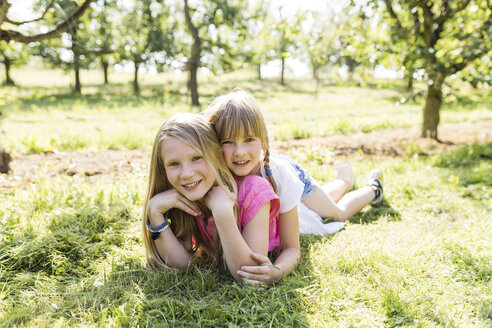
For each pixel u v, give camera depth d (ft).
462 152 18.07
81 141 20.93
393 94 82.07
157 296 6.10
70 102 63.05
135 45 87.81
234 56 63.72
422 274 6.88
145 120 38.93
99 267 7.13
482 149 18.83
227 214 6.11
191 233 7.21
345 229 9.43
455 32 18.92
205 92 90.68
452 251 7.77
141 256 7.56
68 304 5.88
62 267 6.98
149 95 84.43
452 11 18.47
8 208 8.98
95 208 9.42
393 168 15.16
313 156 16.20
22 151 18.22
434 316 5.60
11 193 10.41
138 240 8.36
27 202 9.57
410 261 7.28
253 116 6.45
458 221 9.97
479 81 18.13
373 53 20.24
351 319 5.56
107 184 12.12
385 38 20.30
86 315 5.56
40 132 24.49
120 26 86.07
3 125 29.19
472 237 8.48
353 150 20.06
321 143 21.71
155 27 83.46
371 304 5.92
